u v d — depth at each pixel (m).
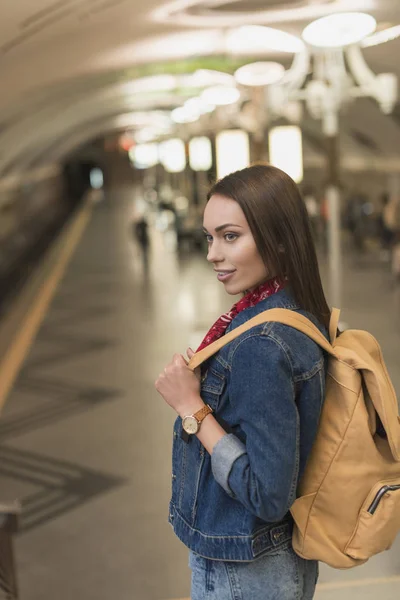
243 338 1.45
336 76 7.82
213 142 17.83
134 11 6.75
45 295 13.27
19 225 26.59
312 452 1.52
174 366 1.50
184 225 18.53
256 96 8.24
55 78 10.03
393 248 14.49
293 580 1.58
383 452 1.54
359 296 11.44
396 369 7.51
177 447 1.61
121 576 4.12
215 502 1.53
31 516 4.86
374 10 7.01
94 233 24.41
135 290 13.28
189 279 14.15
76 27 7.12
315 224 16.73
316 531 1.51
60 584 4.06
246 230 1.49
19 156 22.23
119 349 9.13
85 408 6.95
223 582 1.55
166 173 33.44
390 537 1.52
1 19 6.04
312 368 1.45
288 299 1.53
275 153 9.02
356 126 17.81
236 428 1.49
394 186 18.36
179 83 14.77
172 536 4.54
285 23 7.42
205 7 6.77
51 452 5.92
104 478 5.40
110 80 13.69
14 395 7.46
